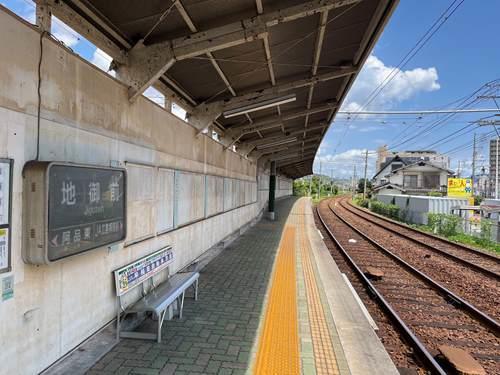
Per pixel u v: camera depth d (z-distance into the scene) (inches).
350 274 337.1
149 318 179.6
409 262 397.7
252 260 329.7
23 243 105.7
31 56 108.0
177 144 233.8
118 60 163.3
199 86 247.4
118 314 151.9
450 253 463.8
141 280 173.6
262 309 198.5
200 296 219.6
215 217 346.3
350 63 270.4
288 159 978.7
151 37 169.0
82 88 132.7
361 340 165.9
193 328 168.9
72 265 128.7
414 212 908.0
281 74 265.3
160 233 205.3
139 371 127.8
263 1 161.8
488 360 168.2
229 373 129.4
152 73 166.2
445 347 169.5
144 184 184.4
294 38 207.6
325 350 152.2
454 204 842.8
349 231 678.5
